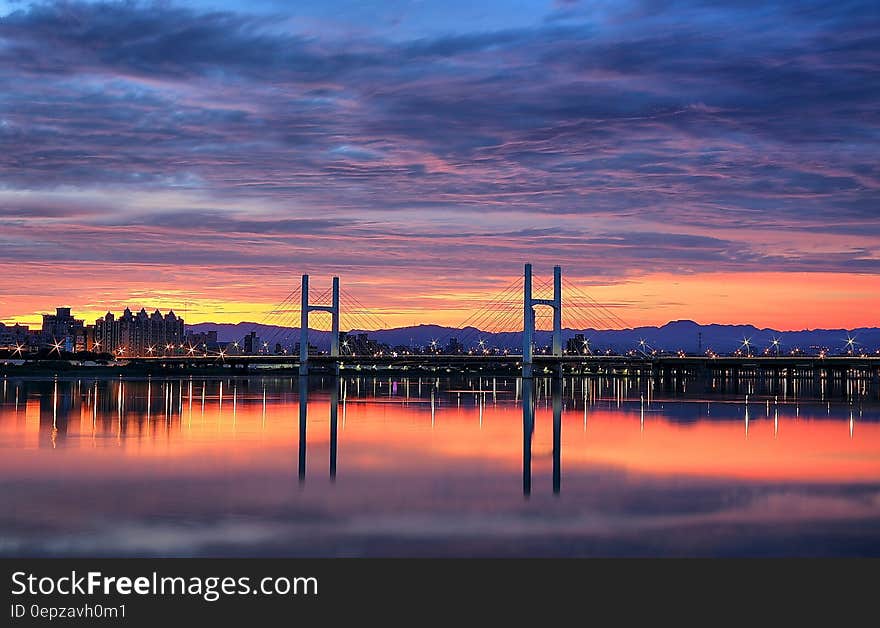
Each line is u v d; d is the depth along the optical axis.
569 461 67.25
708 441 80.75
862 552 38.88
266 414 115.19
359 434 87.88
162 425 96.12
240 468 62.62
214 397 156.25
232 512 46.66
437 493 52.72
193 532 42.28
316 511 47.09
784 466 64.06
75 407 124.44
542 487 55.00
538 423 101.75
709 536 41.72
